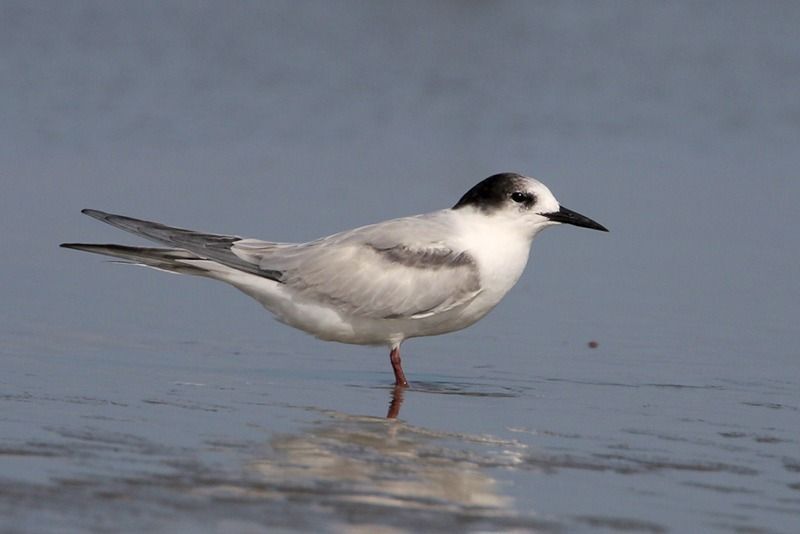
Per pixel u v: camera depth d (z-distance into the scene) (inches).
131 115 932.0
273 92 999.6
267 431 402.9
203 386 462.0
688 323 567.2
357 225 709.3
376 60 1088.2
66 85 973.8
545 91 1031.0
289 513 322.7
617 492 353.1
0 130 884.6
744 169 860.0
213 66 1042.7
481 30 1162.0
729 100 1016.2
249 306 590.2
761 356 521.0
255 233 688.4
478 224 484.4
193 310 578.9
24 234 683.4
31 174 797.9
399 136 922.7
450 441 401.1
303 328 485.4
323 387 470.6
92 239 681.0
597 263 662.5
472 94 1018.7
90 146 868.0
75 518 310.5
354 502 334.6
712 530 325.7
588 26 1184.8
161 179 796.6
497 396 463.2
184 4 1169.4
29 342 513.7
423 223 484.4
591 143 919.0
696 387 477.7
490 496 346.0
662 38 1159.6
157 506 322.7
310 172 827.4
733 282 631.2
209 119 938.7
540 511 335.6
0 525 303.3
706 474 371.2
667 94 1031.0
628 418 434.3
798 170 858.8
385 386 476.1
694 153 900.0
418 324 479.8
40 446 369.7
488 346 535.2
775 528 328.2
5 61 1003.9
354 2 1224.8
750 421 432.5
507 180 484.7
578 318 573.9
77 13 1112.2
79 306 573.0
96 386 452.4
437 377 492.4
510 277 487.2
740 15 1223.5
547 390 473.1
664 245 693.9
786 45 1142.3
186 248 474.9
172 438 387.2
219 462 363.9
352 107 983.0
